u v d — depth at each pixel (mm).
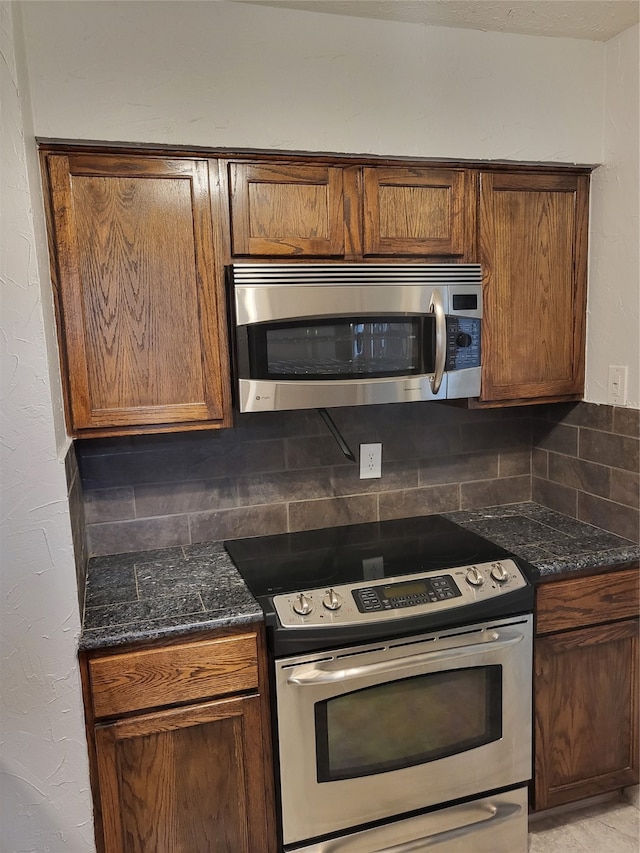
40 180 1520
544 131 1900
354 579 1721
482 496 2385
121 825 1542
